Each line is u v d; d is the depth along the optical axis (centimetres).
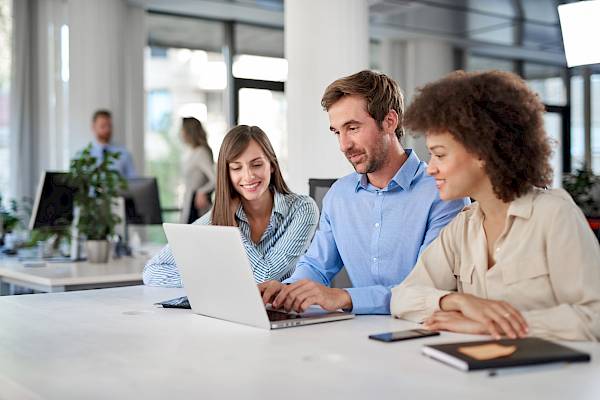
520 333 178
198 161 778
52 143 824
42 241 524
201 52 927
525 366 152
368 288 225
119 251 506
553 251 189
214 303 216
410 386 143
